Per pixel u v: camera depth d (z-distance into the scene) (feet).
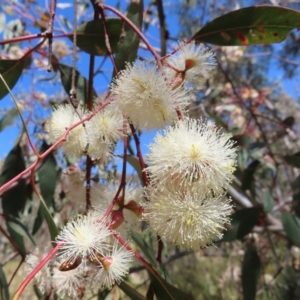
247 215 0.70
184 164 0.34
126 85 0.39
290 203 0.84
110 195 0.43
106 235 0.36
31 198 0.76
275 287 1.10
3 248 1.28
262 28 0.50
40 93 1.00
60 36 0.58
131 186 0.44
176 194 0.35
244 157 0.87
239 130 1.07
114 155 0.44
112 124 0.43
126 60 0.50
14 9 0.94
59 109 0.46
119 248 0.38
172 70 0.43
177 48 0.44
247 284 0.69
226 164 0.35
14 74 0.58
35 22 0.96
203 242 0.35
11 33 0.91
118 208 0.42
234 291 1.30
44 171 0.70
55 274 0.39
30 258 0.43
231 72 1.68
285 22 0.49
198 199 0.35
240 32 0.51
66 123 0.44
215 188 0.35
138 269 0.89
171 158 0.35
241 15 0.50
